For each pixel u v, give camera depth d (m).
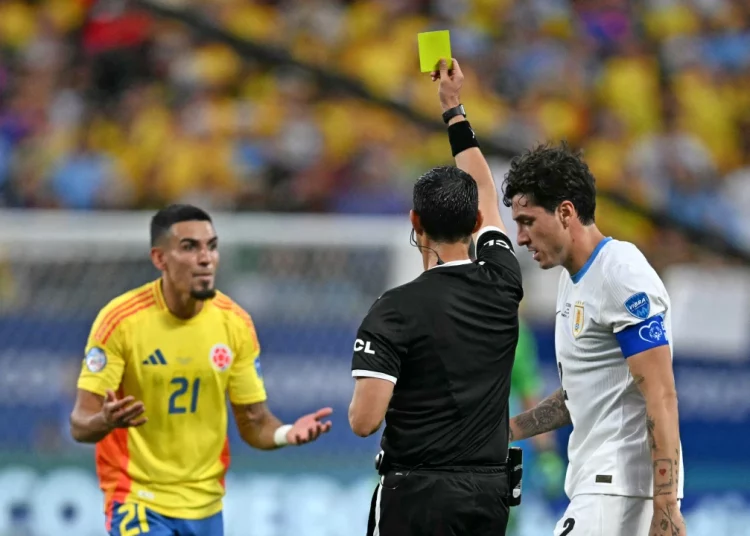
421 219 13.91
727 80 49.38
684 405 32.50
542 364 32.22
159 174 43.22
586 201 13.90
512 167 14.20
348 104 44.66
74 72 45.84
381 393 13.03
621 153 45.88
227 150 43.47
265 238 32.38
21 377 31.12
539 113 46.19
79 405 16.48
